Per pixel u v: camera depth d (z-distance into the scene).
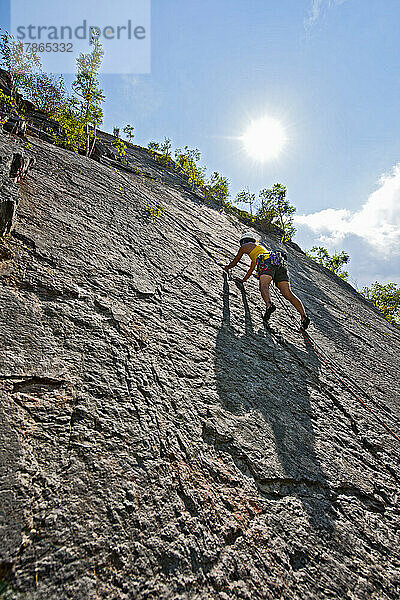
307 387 3.56
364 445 3.12
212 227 7.33
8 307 2.22
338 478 2.52
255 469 2.22
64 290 2.70
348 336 6.11
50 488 1.51
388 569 1.99
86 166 5.54
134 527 1.55
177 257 4.64
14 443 1.58
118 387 2.22
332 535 2.04
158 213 5.66
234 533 1.76
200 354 3.06
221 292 4.52
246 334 3.88
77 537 1.40
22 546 1.28
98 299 2.86
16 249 2.76
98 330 2.56
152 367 2.57
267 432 2.59
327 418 3.21
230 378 2.98
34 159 4.39
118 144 10.20
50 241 3.13
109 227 4.12
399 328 10.35
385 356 6.19
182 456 2.03
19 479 1.47
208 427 2.33
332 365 4.41
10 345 2.01
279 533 1.89
